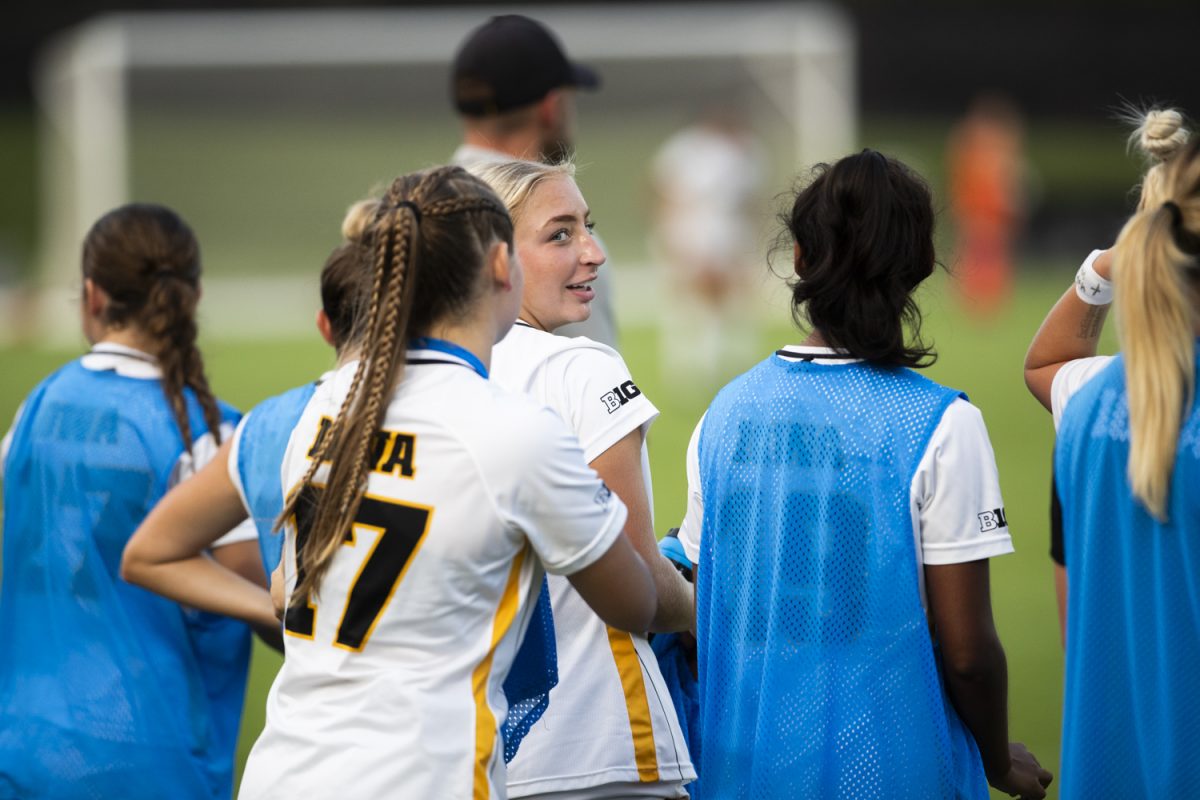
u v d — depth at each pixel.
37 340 53.12
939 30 121.75
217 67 70.62
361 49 71.62
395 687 7.12
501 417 7.30
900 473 7.97
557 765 8.53
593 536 7.41
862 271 8.23
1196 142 7.62
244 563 10.00
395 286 7.40
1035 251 83.06
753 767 8.27
